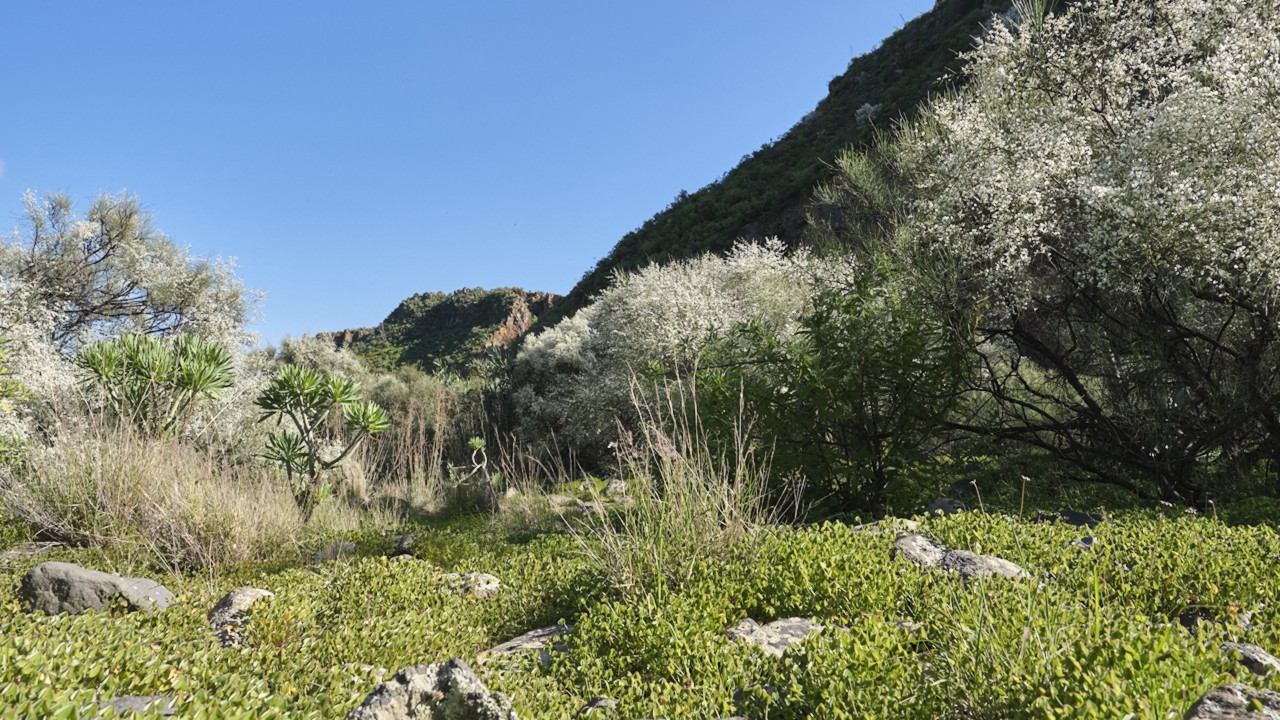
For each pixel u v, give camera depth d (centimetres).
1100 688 192
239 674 284
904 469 746
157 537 664
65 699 202
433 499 1227
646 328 1557
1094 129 852
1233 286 666
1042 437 866
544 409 1880
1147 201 658
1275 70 677
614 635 347
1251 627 313
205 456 855
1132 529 461
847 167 1137
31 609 435
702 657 309
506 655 348
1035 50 924
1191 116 690
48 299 1470
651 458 547
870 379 738
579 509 889
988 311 836
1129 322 773
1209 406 729
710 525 459
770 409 733
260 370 1736
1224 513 594
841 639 275
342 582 516
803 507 723
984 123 874
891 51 2941
